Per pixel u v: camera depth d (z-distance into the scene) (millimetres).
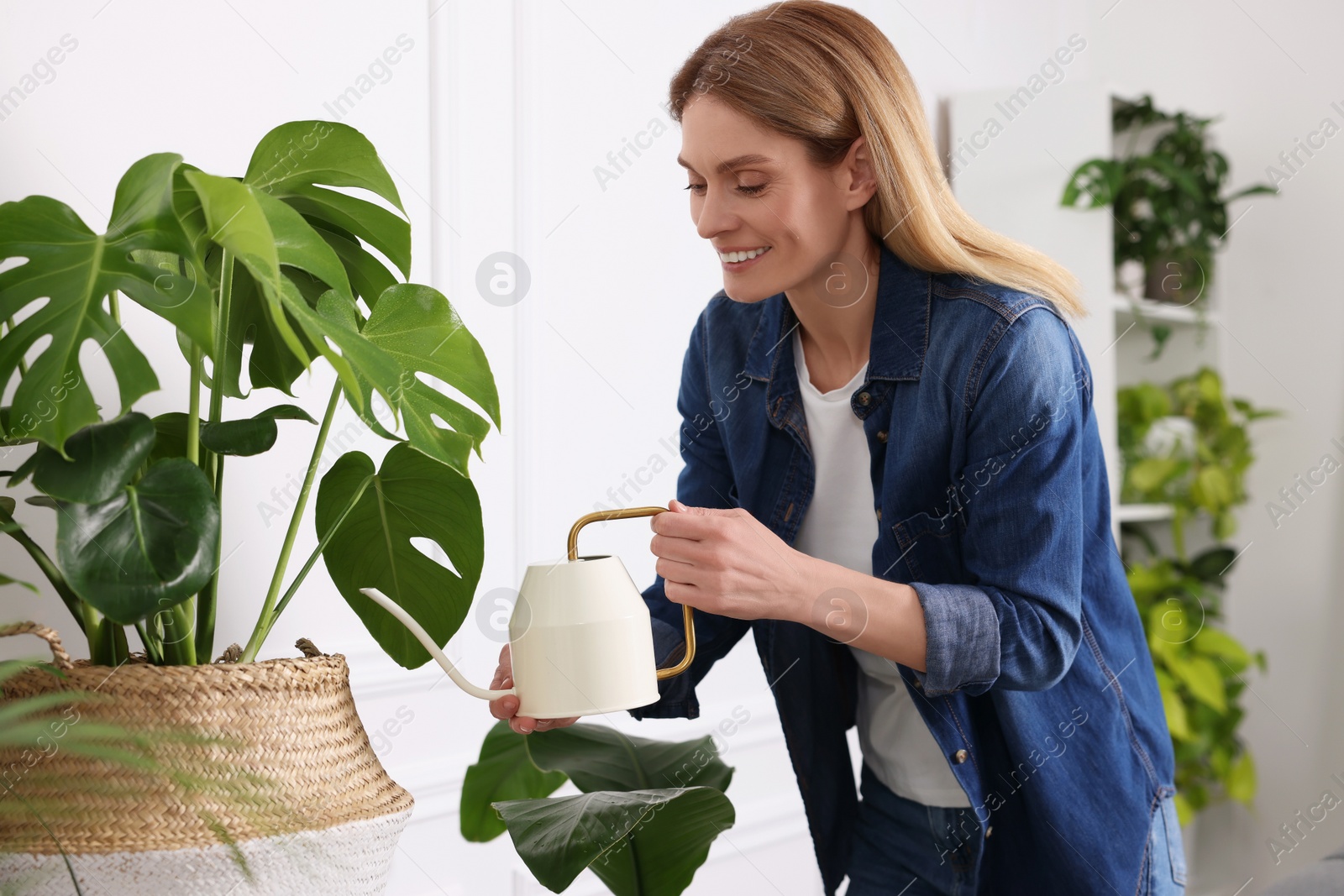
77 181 1082
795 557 887
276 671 742
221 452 771
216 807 692
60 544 657
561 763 1062
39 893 673
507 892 1470
